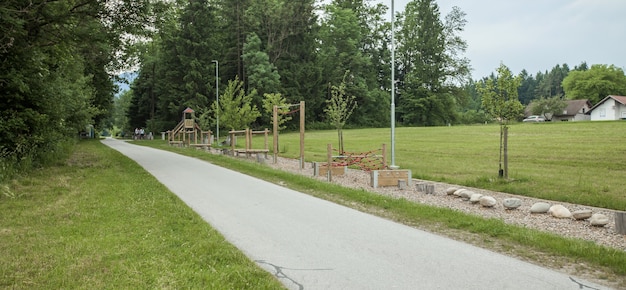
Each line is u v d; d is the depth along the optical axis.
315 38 66.88
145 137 61.38
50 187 10.59
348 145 30.81
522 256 5.86
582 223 8.27
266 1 63.50
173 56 58.16
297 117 62.22
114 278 4.62
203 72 57.47
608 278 5.00
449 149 25.02
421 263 5.54
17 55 13.67
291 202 9.76
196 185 12.14
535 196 11.23
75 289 4.32
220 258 5.42
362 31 77.75
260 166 17.22
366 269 5.29
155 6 17.27
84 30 14.97
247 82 61.41
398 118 79.56
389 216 8.42
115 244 5.84
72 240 6.00
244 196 10.45
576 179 13.49
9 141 13.43
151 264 5.07
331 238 6.74
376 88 73.75
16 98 14.01
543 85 143.12
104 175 13.29
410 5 78.38
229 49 61.22
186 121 35.34
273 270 5.23
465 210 9.65
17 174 11.77
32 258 5.21
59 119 17.22
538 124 44.28
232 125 33.41
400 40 79.25
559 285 4.78
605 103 74.06
